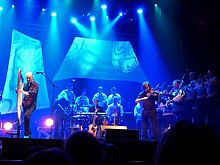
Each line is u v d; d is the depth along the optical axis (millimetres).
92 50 13117
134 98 13367
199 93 9328
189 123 1493
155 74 13477
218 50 11945
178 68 13133
